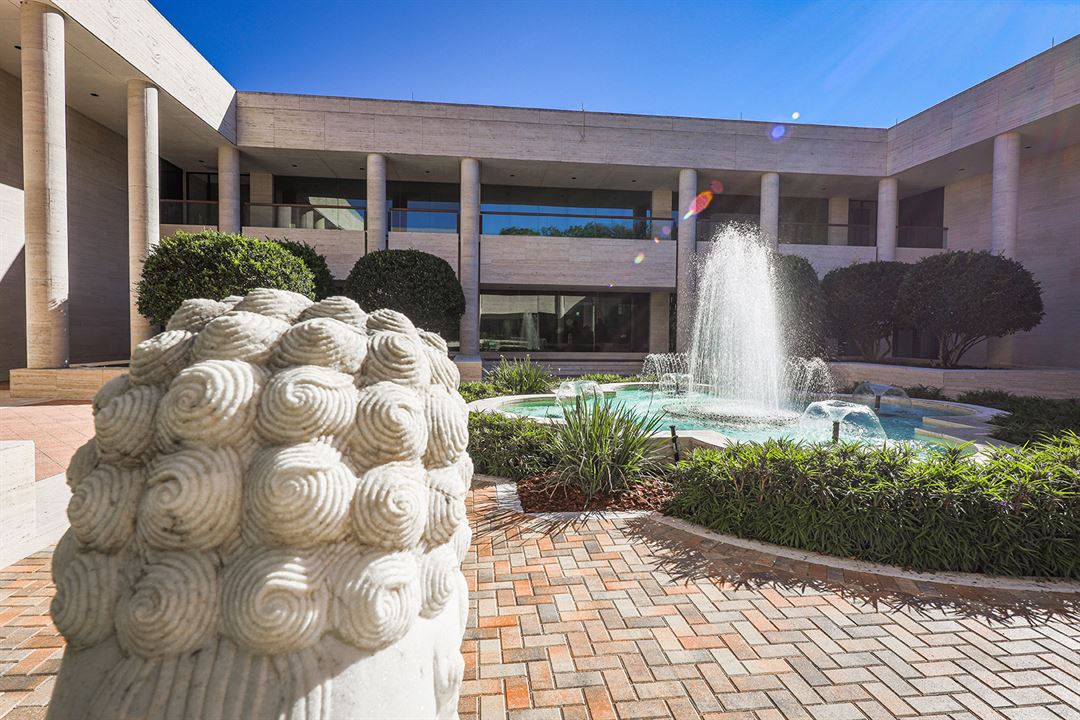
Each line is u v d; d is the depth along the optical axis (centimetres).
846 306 1627
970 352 1941
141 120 1304
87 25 1115
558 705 241
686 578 365
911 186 2080
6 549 371
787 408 1040
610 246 1942
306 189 2064
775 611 322
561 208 2202
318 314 185
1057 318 1678
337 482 142
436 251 1864
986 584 358
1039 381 1260
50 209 1084
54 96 1073
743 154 1912
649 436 612
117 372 1067
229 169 1716
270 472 135
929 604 332
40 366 1094
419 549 164
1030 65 1466
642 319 2248
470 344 1842
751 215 2238
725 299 1546
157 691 125
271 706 125
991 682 258
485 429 648
